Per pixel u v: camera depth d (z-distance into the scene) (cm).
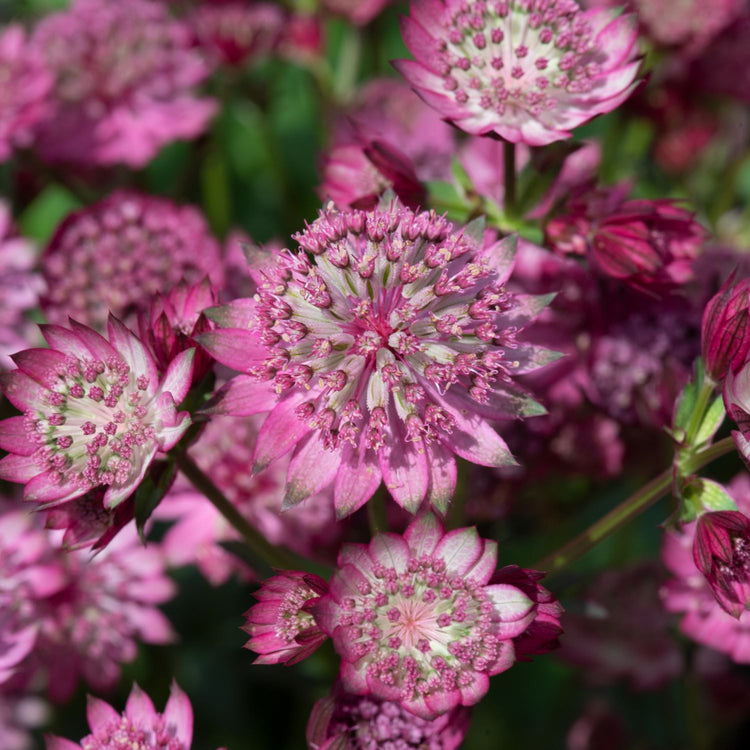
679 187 40
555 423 34
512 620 29
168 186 46
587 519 38
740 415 29
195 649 37
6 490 36
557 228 32
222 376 32
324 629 29
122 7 40
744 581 30
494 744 37
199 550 35
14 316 36
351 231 30
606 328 34
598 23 32
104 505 30
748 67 39
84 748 30
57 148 39
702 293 34
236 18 41
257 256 30
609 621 35
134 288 35
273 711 37
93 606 35
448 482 30
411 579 29
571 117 32
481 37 31
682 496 30
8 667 33
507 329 30
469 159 37
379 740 30
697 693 36
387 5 44
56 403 30
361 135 33
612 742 37
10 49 39
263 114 43
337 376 30
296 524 34
